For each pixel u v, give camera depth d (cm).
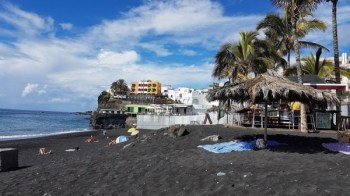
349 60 8581
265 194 748
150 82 18575
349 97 3284
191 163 1158
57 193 979
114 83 15838
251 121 2548
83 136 4694
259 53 3538
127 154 1614
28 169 1534
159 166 1165
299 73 2181
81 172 1237
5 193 1036
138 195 877
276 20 2891
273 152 1294
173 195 838
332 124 2331
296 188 752
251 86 1296
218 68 3728
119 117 8606
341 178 807
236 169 994
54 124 10081
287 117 2553
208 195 796
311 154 1220
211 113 3841
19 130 7006
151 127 4678
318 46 3020
